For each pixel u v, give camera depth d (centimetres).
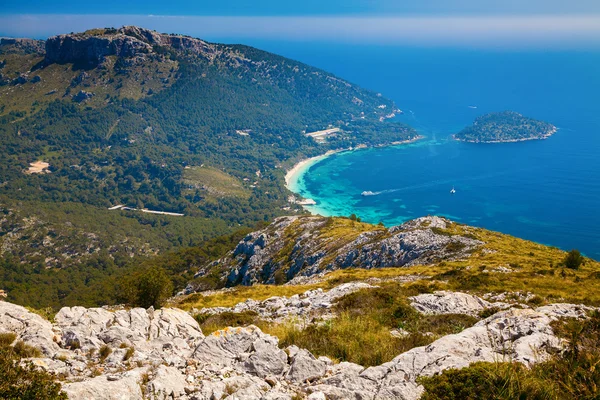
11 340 1602
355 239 10988
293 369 1491
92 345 1650
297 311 3400
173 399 1238
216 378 1407
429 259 7850
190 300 5531
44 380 1103
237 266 15712
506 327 1808
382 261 8844
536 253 7325
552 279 4741
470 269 5756
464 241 8306
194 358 1612
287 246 14288
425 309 3117
